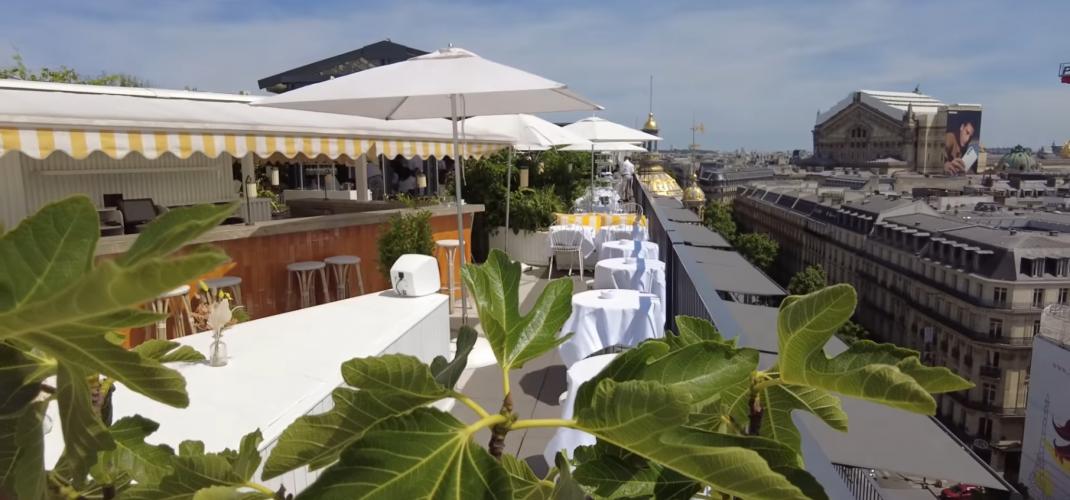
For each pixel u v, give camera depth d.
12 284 0.39
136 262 0.41
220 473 0.82
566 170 16.92
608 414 0.62
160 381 0.53
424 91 5.55
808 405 0.92
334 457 0.72
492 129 11.27
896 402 0.68
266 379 3.98
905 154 176.38
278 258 8.48
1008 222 99.75
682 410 0.60
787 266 139.25
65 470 0.86
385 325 5.34
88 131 5.87
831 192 138.25
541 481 0.84
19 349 0.63
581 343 6.38
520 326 0.88
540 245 13.12
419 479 0.60
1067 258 78.81
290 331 5.12
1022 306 79.12
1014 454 79.56
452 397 0.73
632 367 0.79
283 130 7.56
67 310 0.37
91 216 0.41
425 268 6.50
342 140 8.23
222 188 12.74
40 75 15.80
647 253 10.00
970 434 82.25
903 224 103.00
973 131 170.25
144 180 11.34
